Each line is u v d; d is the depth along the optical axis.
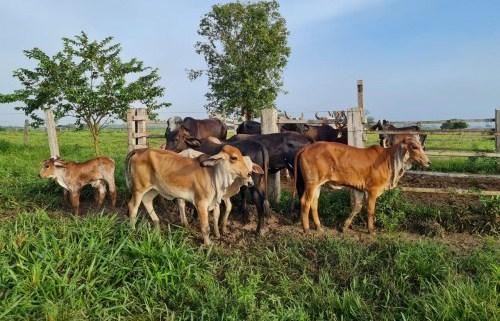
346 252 5.91
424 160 6.73
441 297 4.56
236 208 8.37
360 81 13.53
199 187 6.31
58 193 9.20
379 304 4.86
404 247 5.92
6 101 13.41
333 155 6.96
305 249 6.21
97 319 4.38
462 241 6.62
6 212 8.05
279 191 8.68
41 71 13.43
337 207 7.79
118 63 13.60
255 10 29.98
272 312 4.61
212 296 4.74
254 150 7.28
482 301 4.41
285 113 16.81
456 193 7.66
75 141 24.52
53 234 5.55
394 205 7.49
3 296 4.41
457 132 8.76
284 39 30.81
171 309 4.75
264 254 6.00
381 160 6.91
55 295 4.54
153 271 5.14
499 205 6.92
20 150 17.42
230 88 30.05
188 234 6.64
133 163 6.65
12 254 5.03
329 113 16.72
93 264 4.91
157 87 14.17
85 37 13.38
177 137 9.41
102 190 8.46
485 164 11.66
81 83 13.33
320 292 4.98
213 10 30.56
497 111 10.42
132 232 5.91
